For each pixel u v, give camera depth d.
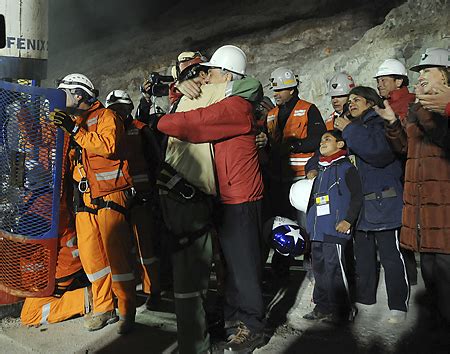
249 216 3.40
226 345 3.45
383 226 3.96
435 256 3.43
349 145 3.92
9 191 3.64
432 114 3.27
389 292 4.00
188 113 3.16
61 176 3.65
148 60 14.23
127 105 4.77
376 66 8.95
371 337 3.75
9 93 3.55
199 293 3.28
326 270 4.00
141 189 4.31
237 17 13.91
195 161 3.27
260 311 3.47
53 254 3.71
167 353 3.63
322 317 4.06
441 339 3.66
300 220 5.20
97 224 3.94
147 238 4.45
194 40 13.94
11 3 3.78
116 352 3.66
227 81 3.42
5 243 3.71
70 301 4.15
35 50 3.92
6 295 4.07
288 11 12.90
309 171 4.73
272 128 5.46
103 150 3.59
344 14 11.35
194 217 3.24
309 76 10.31
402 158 4.05
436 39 8.30
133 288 3.98
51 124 3.57
